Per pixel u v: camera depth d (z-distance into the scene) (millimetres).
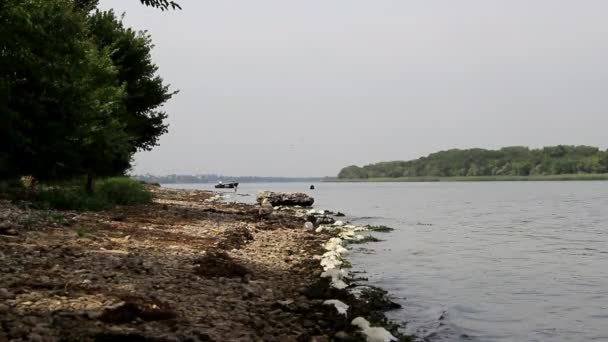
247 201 61812
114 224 20422
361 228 31453
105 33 37375
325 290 12453
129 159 35312
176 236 18938
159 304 8672
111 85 30672
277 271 14531
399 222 39219
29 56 19641
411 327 10789
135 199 32625
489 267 18797
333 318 9906
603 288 15164
